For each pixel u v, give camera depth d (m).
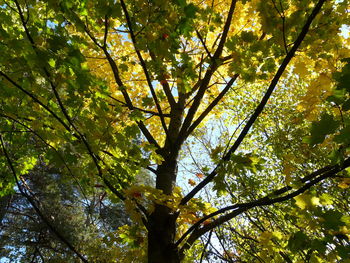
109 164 2.40
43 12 2.24
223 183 2.17
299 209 1.74
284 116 5.39
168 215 2.70
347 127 1.29
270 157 5.35
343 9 2.06
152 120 4.53
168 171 3.07
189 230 2.46
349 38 2.46
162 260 2.47
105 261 5.54
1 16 1.94
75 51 1.64
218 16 2.23
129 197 2.31
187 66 2.33
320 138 1.33
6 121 2.68
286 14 2.61
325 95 2.29
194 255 4.00
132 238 2.74
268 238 2.26
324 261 1.80
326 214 1.60
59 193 10.54
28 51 1.63
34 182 10.13
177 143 3.16
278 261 2.35
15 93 2.09
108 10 2.00
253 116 2.06
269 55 2.26
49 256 9.41
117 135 2.27
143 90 4.46
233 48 2.25
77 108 2.21
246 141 6.01
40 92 2.08
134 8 2.04
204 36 2.49
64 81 1.83
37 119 2.29
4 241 9.45
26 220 10.54
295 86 5.59
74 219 10.13
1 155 2.88
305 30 1.78
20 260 9.45
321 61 2.27
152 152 2.43
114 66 3.03
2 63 1.84
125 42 4.02
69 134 2.17
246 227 3.98
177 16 2.03
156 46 2.17
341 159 1.51
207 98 4.83
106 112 2.19
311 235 1.85
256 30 3.67
